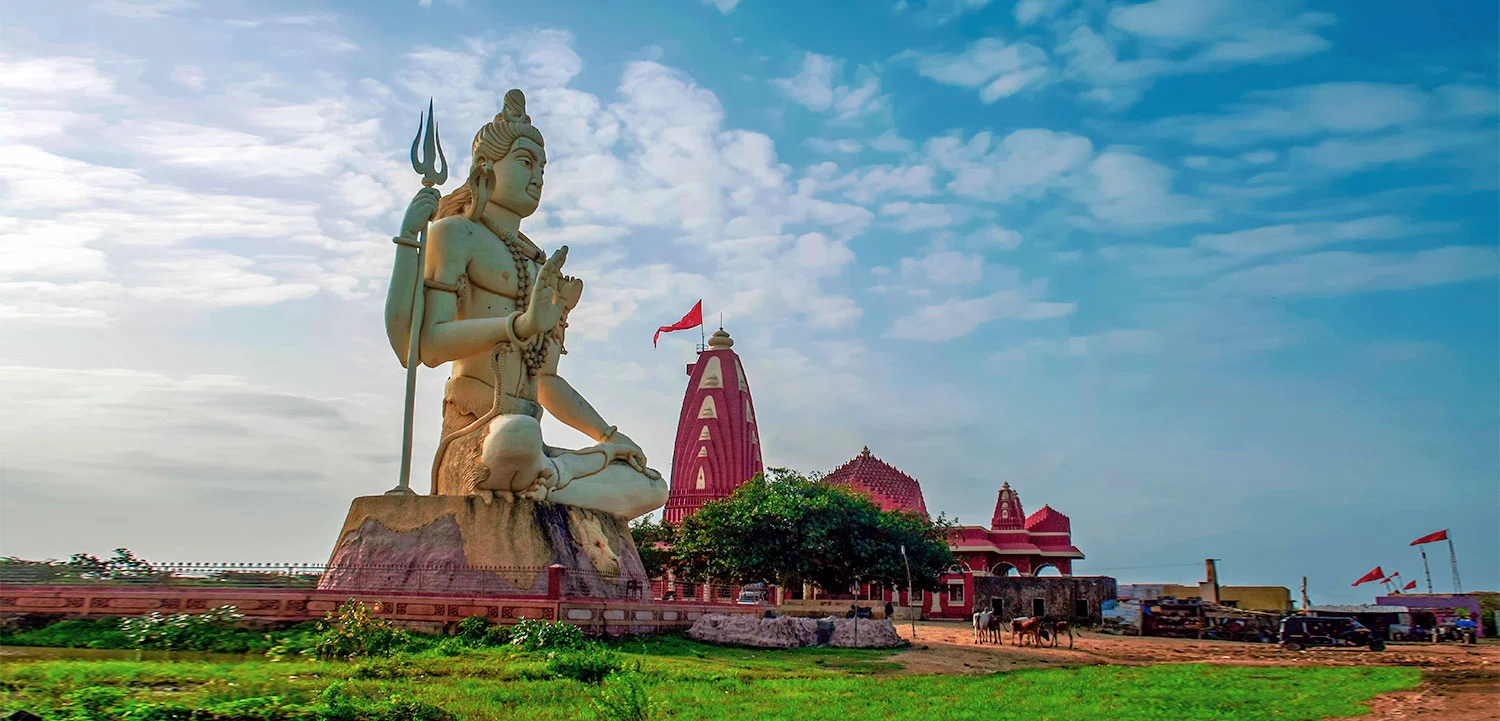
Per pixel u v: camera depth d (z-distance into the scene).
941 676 22.25
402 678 17.30
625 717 14.78
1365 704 18.38
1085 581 56.84
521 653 20.30
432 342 28.17
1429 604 58.44
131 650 19.41
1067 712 16.77
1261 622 45.19
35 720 12.31
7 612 20.86
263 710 13.44
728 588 62.75
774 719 15.15
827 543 45.88
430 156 28.83
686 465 72.50
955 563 55.12
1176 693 19.48
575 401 31.80
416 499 26.38
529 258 31.12
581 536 27.80
